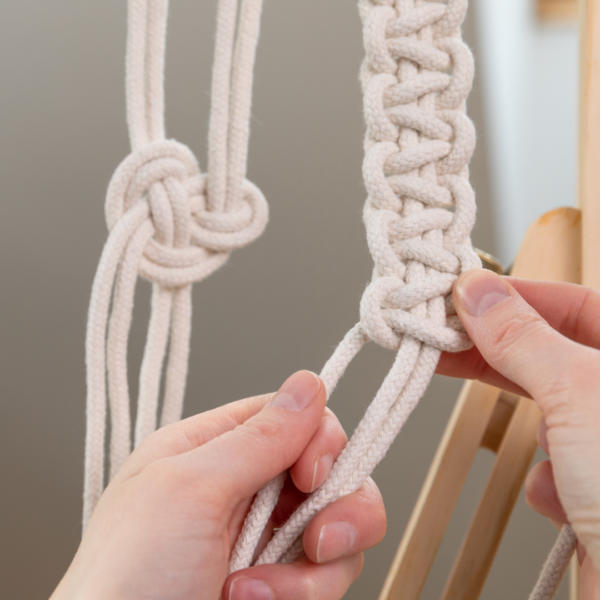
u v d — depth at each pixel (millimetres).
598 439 344
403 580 679
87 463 527
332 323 1320
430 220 426
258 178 1250
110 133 1143
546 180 1349
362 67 453
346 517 450
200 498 395
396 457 1332
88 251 1177
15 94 1092
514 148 1351
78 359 1197
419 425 1328
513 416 688
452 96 430
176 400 571
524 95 1325
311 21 1178
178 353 570
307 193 1267
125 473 440
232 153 545
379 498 491
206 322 1287
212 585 404
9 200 1123
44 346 1183
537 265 668
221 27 515
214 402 1315
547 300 529
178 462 409
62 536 1208
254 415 474
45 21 1077
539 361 373
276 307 1306
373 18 426
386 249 426
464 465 697
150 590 386
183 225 537
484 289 406
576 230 660
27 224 1143
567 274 663
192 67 1153
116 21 1102
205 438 479
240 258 1278
